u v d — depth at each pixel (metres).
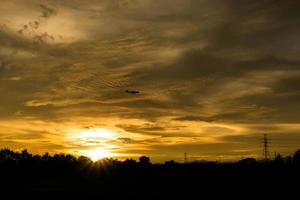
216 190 74.94
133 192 72.56
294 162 134.12
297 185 81.25
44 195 67.06
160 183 98.88
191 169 139.88
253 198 60.56
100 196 65.19
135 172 149.12
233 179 104.44
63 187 86.38
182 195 66.25
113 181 111.88
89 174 153.75
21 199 61.81
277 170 127.88
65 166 176.75
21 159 175.00
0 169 162.00
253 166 134.50
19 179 127.31
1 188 81.06
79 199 61.56
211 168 138.00
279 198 60.25
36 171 164.12
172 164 149.50
